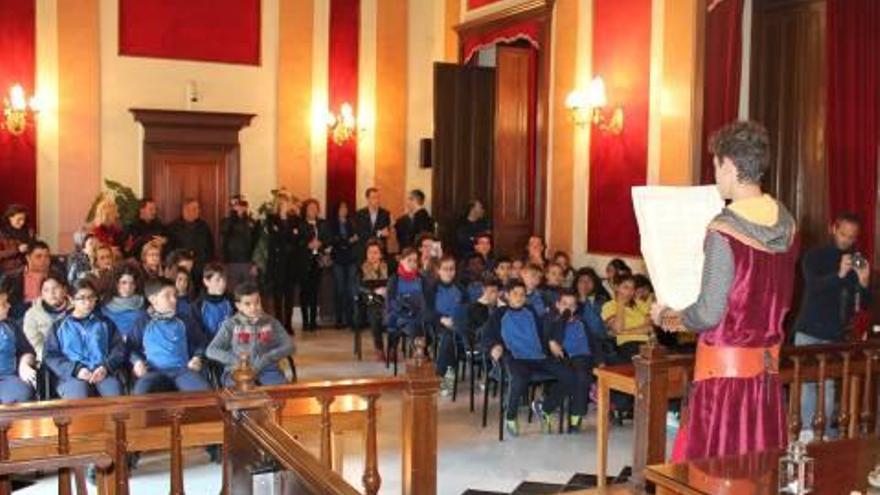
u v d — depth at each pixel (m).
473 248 9.62
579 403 5.71
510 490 4.65
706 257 2.63
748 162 2.59
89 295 5.07
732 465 2.48
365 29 10.57
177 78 9.80
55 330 5.04
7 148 9.12
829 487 2.38
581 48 8.20
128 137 9.62
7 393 4.87
